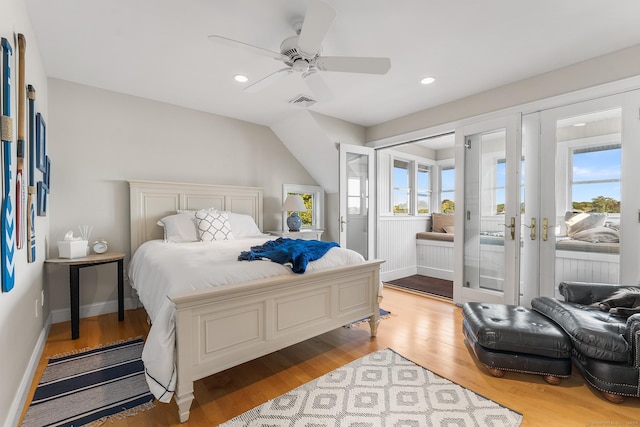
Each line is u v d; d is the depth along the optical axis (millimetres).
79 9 1881
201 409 1656
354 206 4316
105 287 3184
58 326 2814
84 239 2951
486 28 2084
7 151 1360
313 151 4387
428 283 4645
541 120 2799
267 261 2092
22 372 1735
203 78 2896
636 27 2066
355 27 2062
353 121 4227
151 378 1515
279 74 2230
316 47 1821
